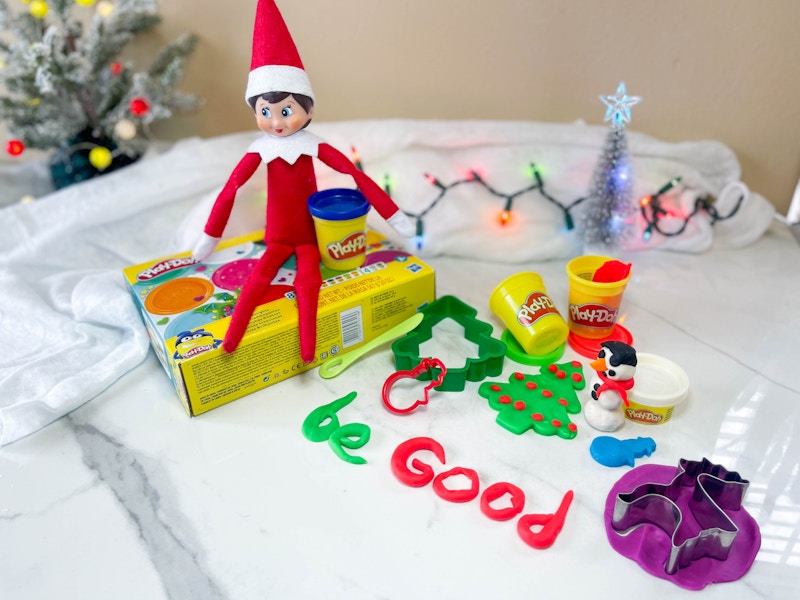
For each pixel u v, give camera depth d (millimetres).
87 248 631
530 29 630
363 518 389
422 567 361
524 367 509
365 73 674
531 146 628
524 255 640
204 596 351
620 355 424
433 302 548
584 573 356
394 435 448
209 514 395
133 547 378
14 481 423
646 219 630
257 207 617
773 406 463
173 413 472
